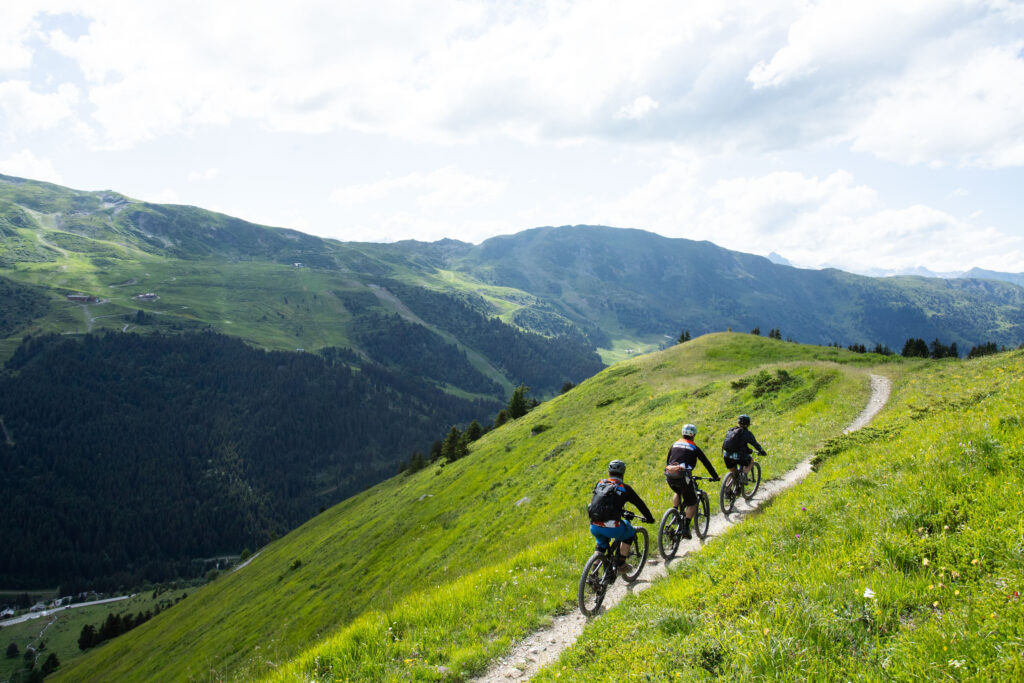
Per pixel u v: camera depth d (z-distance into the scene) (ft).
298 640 133.69
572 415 194.08
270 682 31.37
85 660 334.24
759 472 47.91
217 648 177.27
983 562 17.92
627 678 18.56
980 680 12.61
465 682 26.22
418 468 380.78
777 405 94.12
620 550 31.65
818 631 17.13
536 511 107.34
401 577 127.24
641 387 181.78
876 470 31.60
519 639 29.60
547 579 36.94
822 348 186.91
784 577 22.12
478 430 334.65
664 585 29.32
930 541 20.48
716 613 21.24
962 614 15.44
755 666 16.17
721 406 109.29
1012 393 37.65
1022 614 14.26
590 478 105.60
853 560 21.54
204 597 307.17
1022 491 20.65
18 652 572.92
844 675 14.89
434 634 31.71
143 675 204.54
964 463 25.55
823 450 50.65
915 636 15.26
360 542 207.21
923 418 47.37
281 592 207.82
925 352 190.90
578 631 29.04
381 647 30.81
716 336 224.33
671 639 20.03
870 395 85.66
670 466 37.58
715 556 30.40
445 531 145.59
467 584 40.04
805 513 29.25
